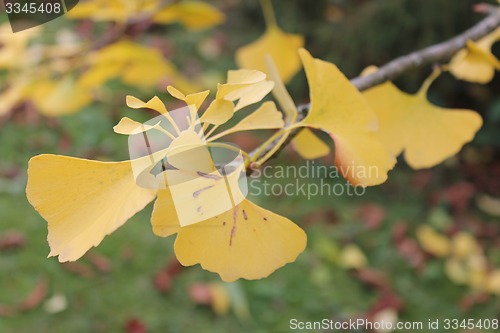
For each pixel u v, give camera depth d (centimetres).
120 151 234
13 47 82
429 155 60
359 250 211
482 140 242
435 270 202
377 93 60
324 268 198
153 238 198
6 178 212
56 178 42
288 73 82
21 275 178
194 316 175
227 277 43
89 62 84
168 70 86
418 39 233
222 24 302
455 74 62
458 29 228
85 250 41
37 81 87
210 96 261
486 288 194
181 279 186
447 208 234
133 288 181
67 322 168
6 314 167
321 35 251
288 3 271
